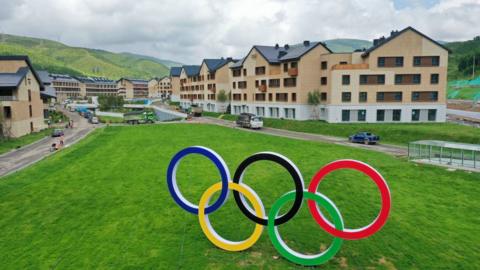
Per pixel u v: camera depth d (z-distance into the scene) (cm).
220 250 1561
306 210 2009
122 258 1488
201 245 1603
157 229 1775
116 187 2506
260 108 8219
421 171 2930
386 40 6128
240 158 3550
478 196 2295
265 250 1563
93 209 2072
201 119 8656
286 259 1478
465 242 1642
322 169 1432
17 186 2562
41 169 3069
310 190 1459
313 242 1636
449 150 3491
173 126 6794
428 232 1744
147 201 2194
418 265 1441
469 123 6194
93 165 3225
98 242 1642
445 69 6150
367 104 6247
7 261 1496
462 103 9794
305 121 6656
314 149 4081
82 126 7381
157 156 3656
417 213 1994
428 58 6159
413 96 6228
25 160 3672
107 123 7931
